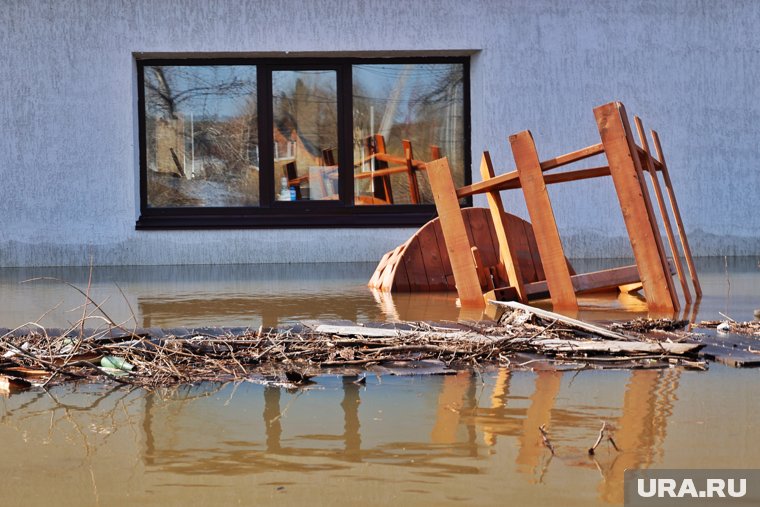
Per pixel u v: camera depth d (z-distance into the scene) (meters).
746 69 11.05
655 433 2.79
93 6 10.62
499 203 6.85
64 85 10.64
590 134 10.96
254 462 2.52
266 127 11.11
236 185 11.16
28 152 10.63
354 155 11.18
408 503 2.16
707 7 10.98
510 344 4.34
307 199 11.18
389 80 11.17
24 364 4.01
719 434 2.76
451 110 11.23
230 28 10.71
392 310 6.23
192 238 10.85
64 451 2.66
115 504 2.18
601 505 2.14
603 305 6.64
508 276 6.93
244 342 4.35
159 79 11.02
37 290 7.80
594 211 11.05
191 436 2.81
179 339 4.41
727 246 11.13
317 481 2.34
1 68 10.56
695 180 11.07
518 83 10.90
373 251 10.97
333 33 10.78
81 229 10.71
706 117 11.05
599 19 10.91
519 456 2.55
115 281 8.62
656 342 4.33
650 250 6.14
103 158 10.70
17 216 10.64
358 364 4.01
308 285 8.18
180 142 11.09
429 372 3.81
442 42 10.83
